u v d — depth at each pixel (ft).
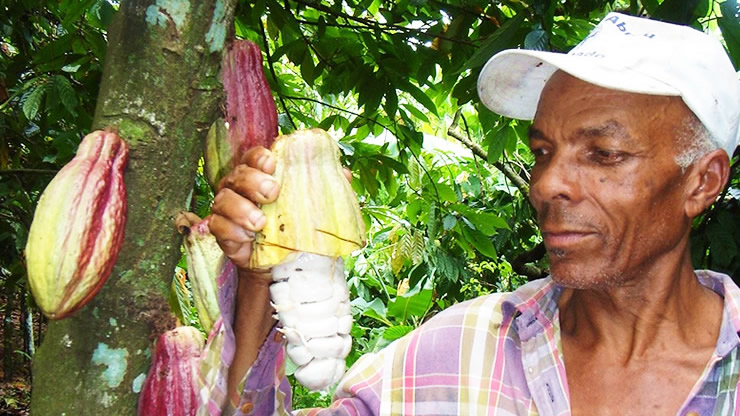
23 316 19.25
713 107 3.77
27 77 10.55
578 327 4.47
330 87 9.36
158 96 3.35
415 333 4.92
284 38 9.50
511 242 14.12
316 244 3.45
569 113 3.87
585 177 3.84
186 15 3.34
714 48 3.86
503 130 9.09
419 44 8.58
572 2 8.37
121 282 3.38
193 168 3.53
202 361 3.78
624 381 4.23
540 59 4.17
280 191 3.51
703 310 4.30
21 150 11.21
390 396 4.76
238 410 3.85
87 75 9.41
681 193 3.95
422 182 10.84
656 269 4.09
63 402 3.39
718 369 4.01
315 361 3.49
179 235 3.52
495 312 4.79
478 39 8.20
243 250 3.50
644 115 3.76
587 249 3.89
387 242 15.53
